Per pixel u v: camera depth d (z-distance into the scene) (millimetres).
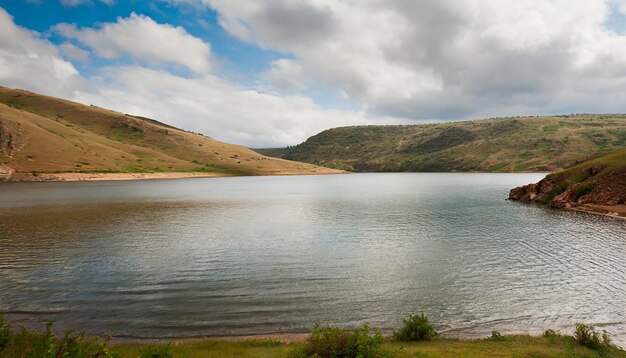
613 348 16672
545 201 80438
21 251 37656
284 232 49312
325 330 15875
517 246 39906
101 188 140000
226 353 15797
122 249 38844
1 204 83062
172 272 30766
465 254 36594
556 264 32812
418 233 47906
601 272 30375
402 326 20703
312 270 31344
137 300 24531
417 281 28406
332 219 61750
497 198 96562
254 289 26703
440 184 165000
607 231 48250
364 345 14062
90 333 19750
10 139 195375
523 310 22969
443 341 17734
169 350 15383
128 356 15000
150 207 79625
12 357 12578
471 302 24250
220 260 34594
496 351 15805
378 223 56625
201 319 21594
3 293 25703
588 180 74938
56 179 180625
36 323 20984
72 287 26984
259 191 133750
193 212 71688
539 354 15391
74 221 58688
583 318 21766
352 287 27125
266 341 17781
